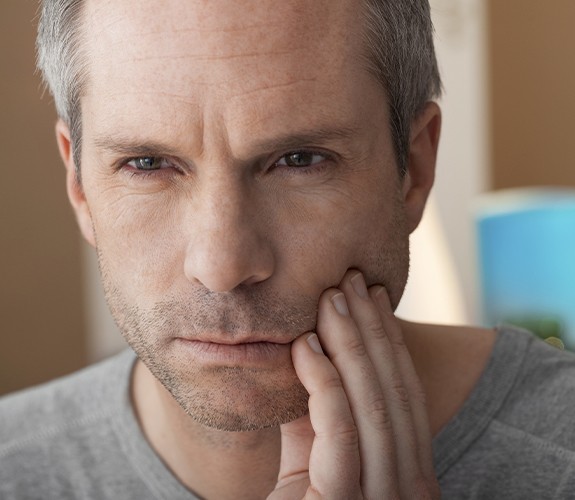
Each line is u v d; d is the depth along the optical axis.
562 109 3.89
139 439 1.40
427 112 1.27
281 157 1.07
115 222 1.10
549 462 1.27
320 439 1.13
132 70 1.04
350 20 1.07
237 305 1.06
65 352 4.06
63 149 1.31
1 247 3.96
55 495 1.40
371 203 1.12
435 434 1.31
